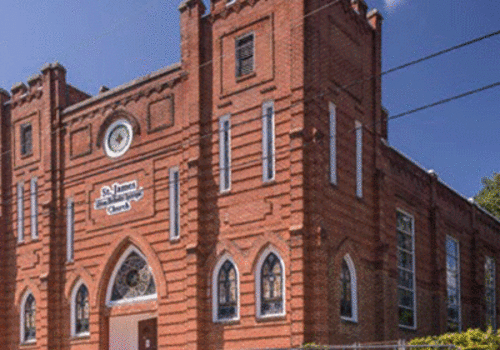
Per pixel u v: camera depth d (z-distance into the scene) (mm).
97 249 28875
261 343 22875
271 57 24609
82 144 30406
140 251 27953
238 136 25047
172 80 27469
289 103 23750
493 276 41375
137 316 28312
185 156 26406
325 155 23750
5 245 33031
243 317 23516
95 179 29578
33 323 31359
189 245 24922
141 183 27938
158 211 27141
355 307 24281
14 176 33250
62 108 31594
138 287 27797
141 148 28172
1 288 32469
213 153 25594
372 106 27750
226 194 24891
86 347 28406
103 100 29844
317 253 22203
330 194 23781
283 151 23641
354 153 25969
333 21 25500
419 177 31969
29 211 32281
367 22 28062
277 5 24750
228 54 25906
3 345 31922
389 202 28188
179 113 27188
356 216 25297
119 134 29266
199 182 25453
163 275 26406
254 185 24203
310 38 23906
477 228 39000
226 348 23734
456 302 34719
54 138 31391
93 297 28500
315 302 21891
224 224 24719
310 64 23766
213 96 26000
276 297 23078
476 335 19250
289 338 22234
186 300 25078
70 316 29422
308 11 24062
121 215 28328
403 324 28375
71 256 30125
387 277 26203
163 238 26750
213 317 24359
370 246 26016
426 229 32312
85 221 29562
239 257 24016
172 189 27094
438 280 32094
